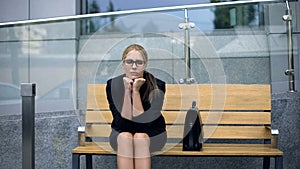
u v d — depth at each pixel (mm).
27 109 1893
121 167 2281
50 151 2814
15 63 2688
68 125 2754
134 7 3453
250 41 2746
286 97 2805
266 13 2730
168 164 2949
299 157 2873
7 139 2740
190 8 2648
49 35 2684
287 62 2750
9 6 3469
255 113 2732
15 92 2678
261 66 2756
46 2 3459
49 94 2703
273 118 2834
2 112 2721
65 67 2678
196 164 2957
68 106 2682
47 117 2744
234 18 2727
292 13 2713
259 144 2682
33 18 3457
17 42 2686
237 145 2645
